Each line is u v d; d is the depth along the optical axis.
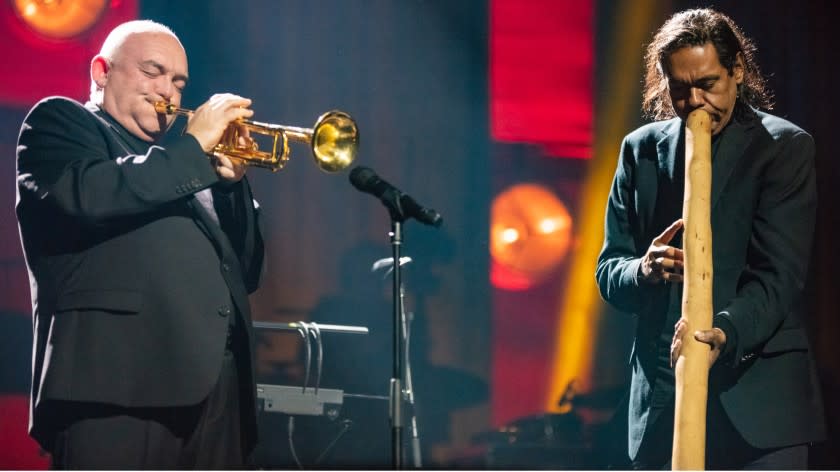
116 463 7.31
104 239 7.58
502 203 17.11
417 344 16.00
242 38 15.71
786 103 16.86
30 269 7.80
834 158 16.81
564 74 17.41
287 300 15.73
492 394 16.75
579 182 17.41
